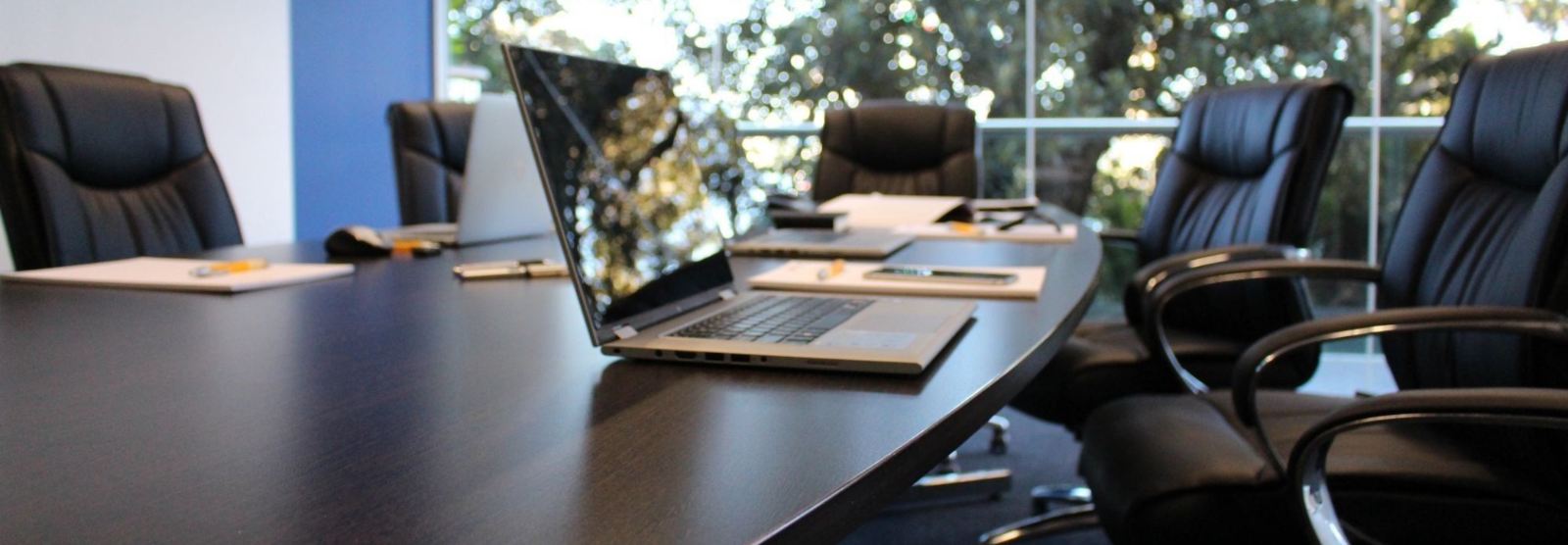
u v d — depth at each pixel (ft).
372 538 1.72
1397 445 4.83
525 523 1.80
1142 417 5.50
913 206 9.20
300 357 3.27
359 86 16.81
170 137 7.79
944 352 3.34
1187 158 9.20
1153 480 4.61
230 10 14.19
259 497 1.92
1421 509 4.30
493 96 7.07
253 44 14.57
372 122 17.17
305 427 2.41
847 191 12.49
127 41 12.84
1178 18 14.88
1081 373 7.23
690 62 16.65
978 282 4.83
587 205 3.36
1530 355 4.36
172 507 1.87
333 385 2.86
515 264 5.74
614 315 3.33
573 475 2.07
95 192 7.16
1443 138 5.88
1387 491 4.32
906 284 4.79
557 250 6.97
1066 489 9.30
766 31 16.30
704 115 4.92
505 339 3.60
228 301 4.55
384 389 2.81
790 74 16.28
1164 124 15.05
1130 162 15.29
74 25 12.22
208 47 13.91
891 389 2.84
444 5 18.33
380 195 17.51
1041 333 3.66
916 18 15.75
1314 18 14.38
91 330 3.76
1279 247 7.18
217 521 1.79
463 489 1.98
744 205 7.52
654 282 3.71
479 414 2.55
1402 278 5.85
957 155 12.37
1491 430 4.51
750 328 3.47
